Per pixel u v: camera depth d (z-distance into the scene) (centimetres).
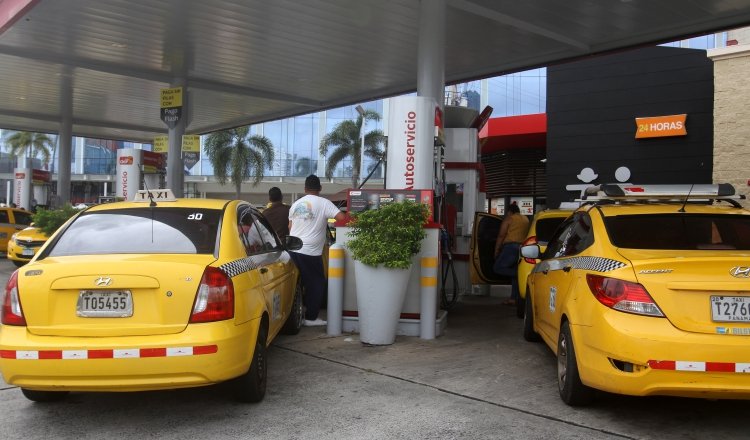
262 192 5878
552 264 568
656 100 1526
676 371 370
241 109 1908
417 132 793
